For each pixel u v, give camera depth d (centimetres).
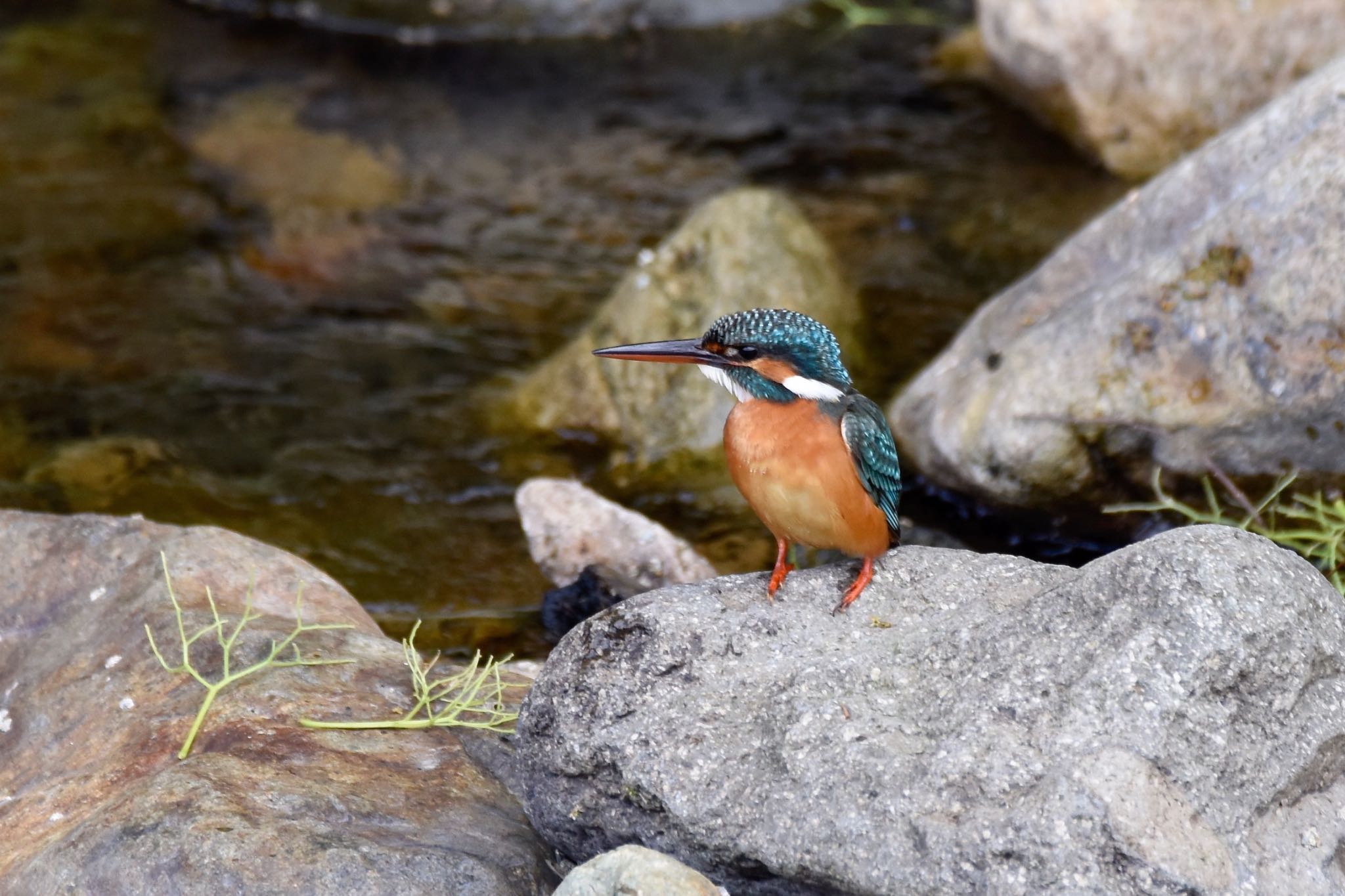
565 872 695
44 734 793
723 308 1330
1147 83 1683
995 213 1656
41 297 1502
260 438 1310
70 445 1284
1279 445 1027
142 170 1753
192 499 1217
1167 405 1048
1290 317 1005
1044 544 1155
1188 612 607
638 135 1883
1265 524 1059
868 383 1349
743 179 1762
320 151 1816
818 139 1852
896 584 739
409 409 1360
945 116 1892
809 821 603
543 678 691
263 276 1567
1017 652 632
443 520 1205
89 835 651
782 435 752
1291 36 1639
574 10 2109
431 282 1567
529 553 1156
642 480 1265
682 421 1301
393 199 1725
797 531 770
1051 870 554
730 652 691
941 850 571
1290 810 598
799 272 1373
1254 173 1109
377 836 663
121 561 910
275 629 839
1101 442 1078
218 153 1798
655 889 582
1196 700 590
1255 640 602
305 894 621
